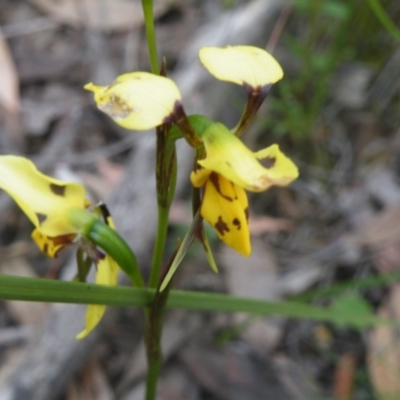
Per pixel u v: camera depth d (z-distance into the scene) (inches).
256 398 7.6
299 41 10.6
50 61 10.5
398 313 8.3
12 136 9.4
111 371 7.7
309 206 9.7
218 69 3.7
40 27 10.9
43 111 9.8
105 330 8.0
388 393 7.7
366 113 10.7
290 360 8.1
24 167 4.5
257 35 9.8
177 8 11.3
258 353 8.0
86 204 4.6
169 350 7.8
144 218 7.9
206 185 3.8
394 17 10.6
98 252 4.5
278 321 8.4
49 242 4.5
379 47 10.9
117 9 11.1
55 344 7.1
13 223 8.7
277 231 9.4
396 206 9.0
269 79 3.8
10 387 7.0
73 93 10.2
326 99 10.7
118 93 3.4
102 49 10.6
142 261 8.0
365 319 6.6
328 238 9.4
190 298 5.0
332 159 10.3
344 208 9.7
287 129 10.1
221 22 10.2
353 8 9.4
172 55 10.8
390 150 10.3
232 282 8.6
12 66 9.7
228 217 3.8
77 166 9.3
